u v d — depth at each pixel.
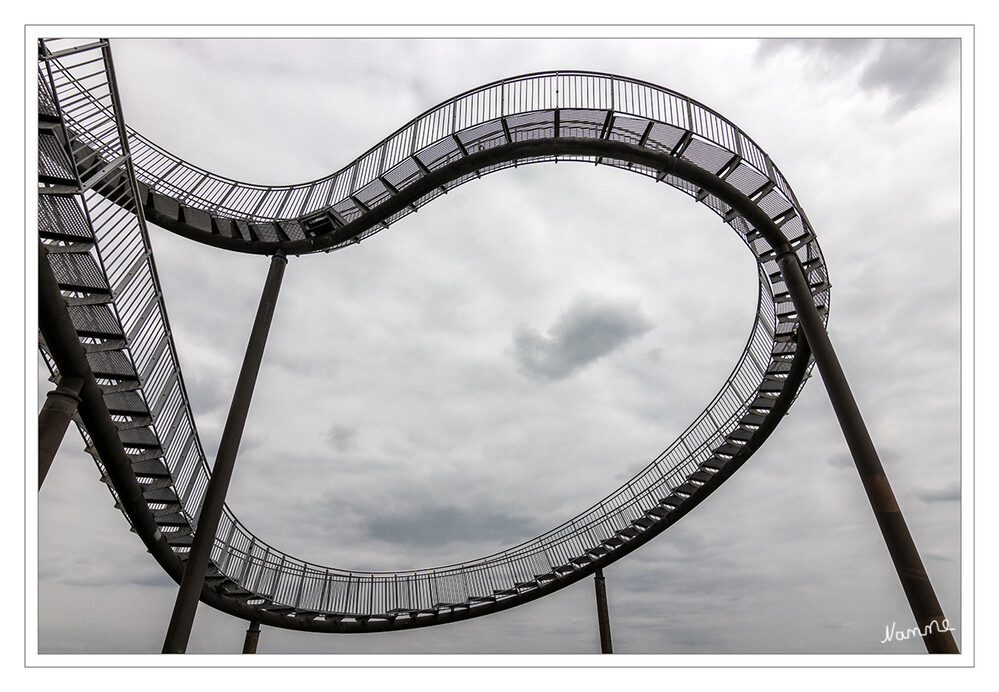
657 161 11.71
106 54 7.35
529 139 12.09
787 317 13.73
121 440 9.12
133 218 7.93
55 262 6.76
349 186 13.62
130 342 7.82
